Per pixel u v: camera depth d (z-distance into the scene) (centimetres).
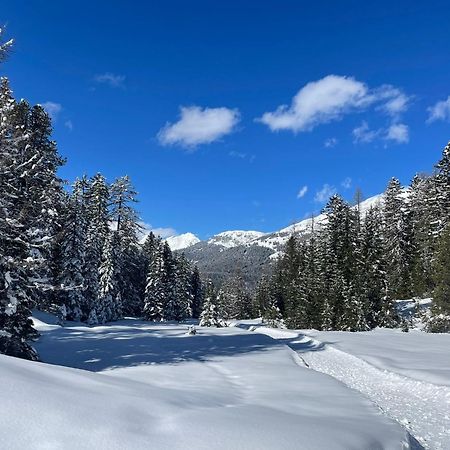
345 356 2147
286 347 2234
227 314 8681
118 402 603
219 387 1071
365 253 4850
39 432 461
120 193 5731
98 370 1398
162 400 677
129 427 515
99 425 503
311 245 6456
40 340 2342
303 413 773
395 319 4353
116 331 3162
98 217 5112
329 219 5872
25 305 1474
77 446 447
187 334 2870
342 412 819
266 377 1274
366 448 588
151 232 7256
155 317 5512
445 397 1279
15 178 1487
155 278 5612
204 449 483
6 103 1566
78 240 4062
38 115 2736
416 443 779
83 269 4222
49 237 1462
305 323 4994
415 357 1989
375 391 1418
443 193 4553
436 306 3631
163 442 489
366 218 5794
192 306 8606
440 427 980
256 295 9150
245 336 2848
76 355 1794
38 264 1395
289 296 6244
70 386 650
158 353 1853
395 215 5556
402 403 1239
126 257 5988
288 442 541
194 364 1509
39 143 2745
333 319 4531
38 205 1609
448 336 3048
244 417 640
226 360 1664
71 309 4109
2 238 1366
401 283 5356
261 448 507
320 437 585
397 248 5475
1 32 1377
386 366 1761
